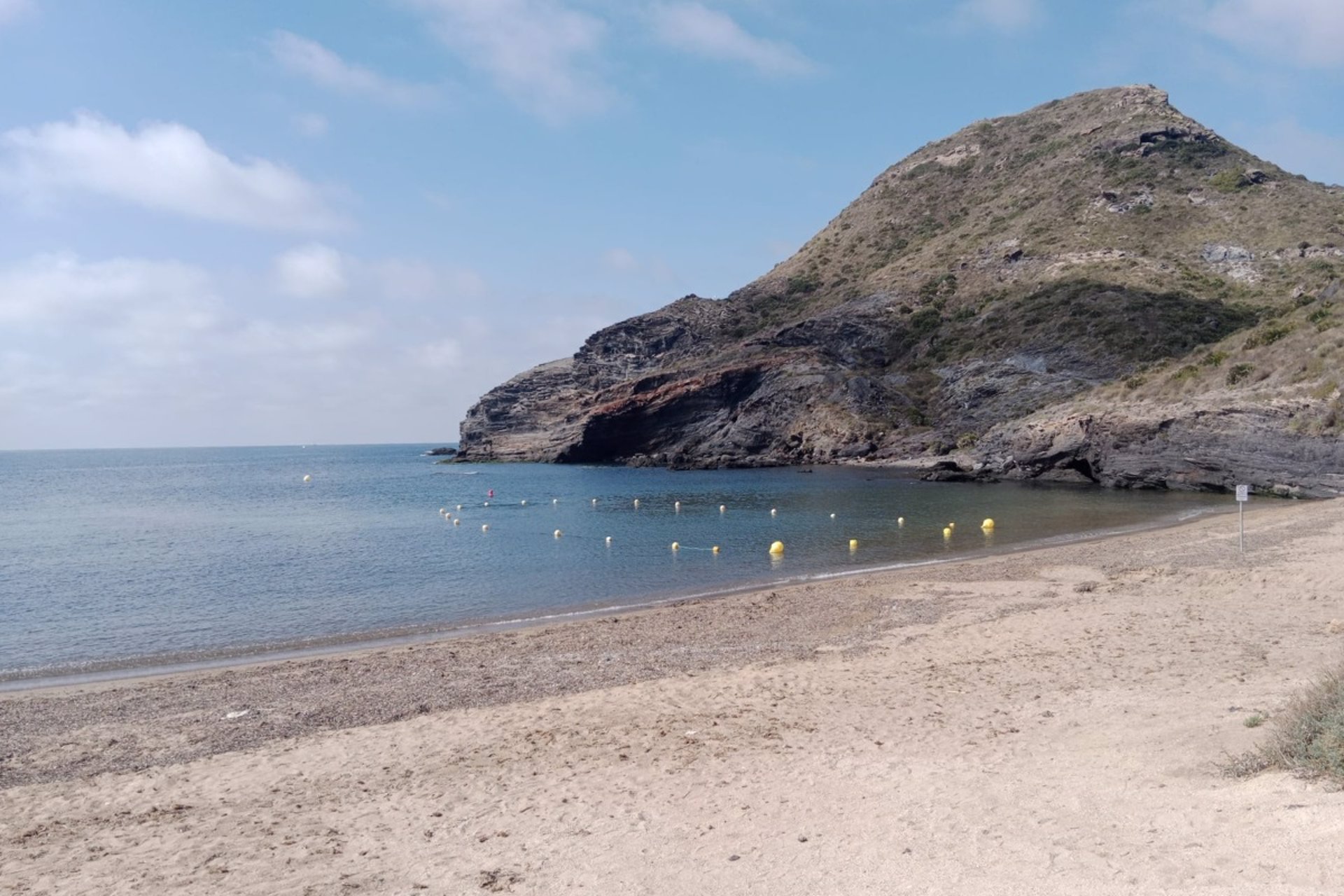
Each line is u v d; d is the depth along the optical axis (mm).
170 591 29562
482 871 8109
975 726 11492
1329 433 46125
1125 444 59719
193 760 12367
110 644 21969
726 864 7715
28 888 8336
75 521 58219
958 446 88062
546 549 38781
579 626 21484
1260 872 5906
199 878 8375
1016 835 7512
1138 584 22078
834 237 160000
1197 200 118812
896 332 115438
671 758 11211
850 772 10039
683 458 109250
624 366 141375
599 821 9203
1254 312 91625
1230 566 23250
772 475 87938
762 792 9656
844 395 103000
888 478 78375
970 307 113062
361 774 11430
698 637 19422
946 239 137500
